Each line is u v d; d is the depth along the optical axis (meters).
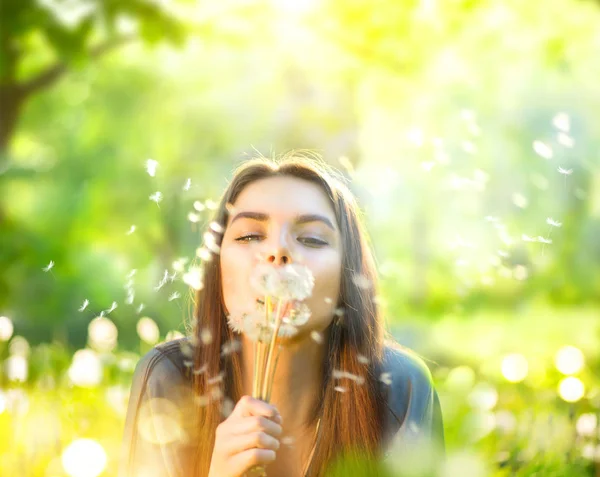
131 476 1.62
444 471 1.00
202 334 1.65
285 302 1.31
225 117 12.66
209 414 1.62
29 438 2.05
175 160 13.27
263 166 1.60
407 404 1.72
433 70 7.24
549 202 12.32
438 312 14.07
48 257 7.41
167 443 1.62
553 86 13.59
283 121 7.10
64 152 13.08
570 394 2.62
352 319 1.66
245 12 6.05
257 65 9.88
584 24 6.97
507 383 3.26
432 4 6.48
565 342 6.34
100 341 3.11
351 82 7.01
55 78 7.09
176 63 11.73
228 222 1.59
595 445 2.09
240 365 1.66
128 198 12.91
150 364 1.70
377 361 1.73
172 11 4.99
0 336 2.58
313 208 1.54
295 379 1.61
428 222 16.92
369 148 7.66
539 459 2.05
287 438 1.47
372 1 6.48
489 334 9.39
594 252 14.18
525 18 6.91
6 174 8.20
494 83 8.05
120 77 12.38
